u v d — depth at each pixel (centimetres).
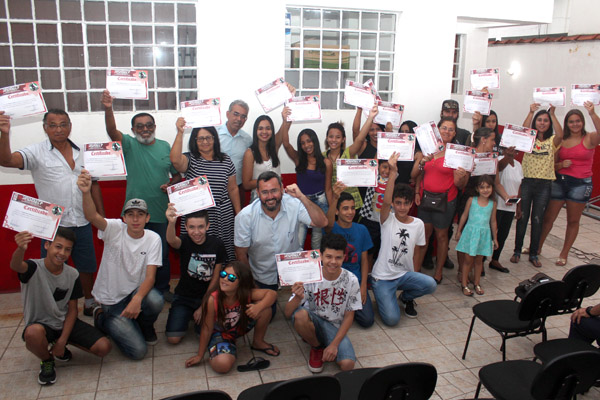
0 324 373
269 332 374
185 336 365
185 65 436
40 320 302
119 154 330
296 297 315
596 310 296
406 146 385
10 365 321
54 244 288
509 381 250
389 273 391
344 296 321
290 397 199
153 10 418
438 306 421
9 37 395
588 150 488
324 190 436
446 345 357
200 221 333
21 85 322
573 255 545
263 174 339
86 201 308
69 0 401
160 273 406
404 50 500
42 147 350
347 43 489
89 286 391
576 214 506
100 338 317
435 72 515
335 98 499
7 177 404
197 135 381
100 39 414
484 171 434
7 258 420
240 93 446
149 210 388
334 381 204
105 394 293
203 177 329
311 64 480
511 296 441
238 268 314
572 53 754
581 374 218
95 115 418
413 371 211
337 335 318
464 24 690
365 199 458
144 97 362
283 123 423
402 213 385
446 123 442
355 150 434
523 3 538
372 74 508
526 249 557
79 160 360
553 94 482
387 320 380
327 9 471
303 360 335
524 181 507
